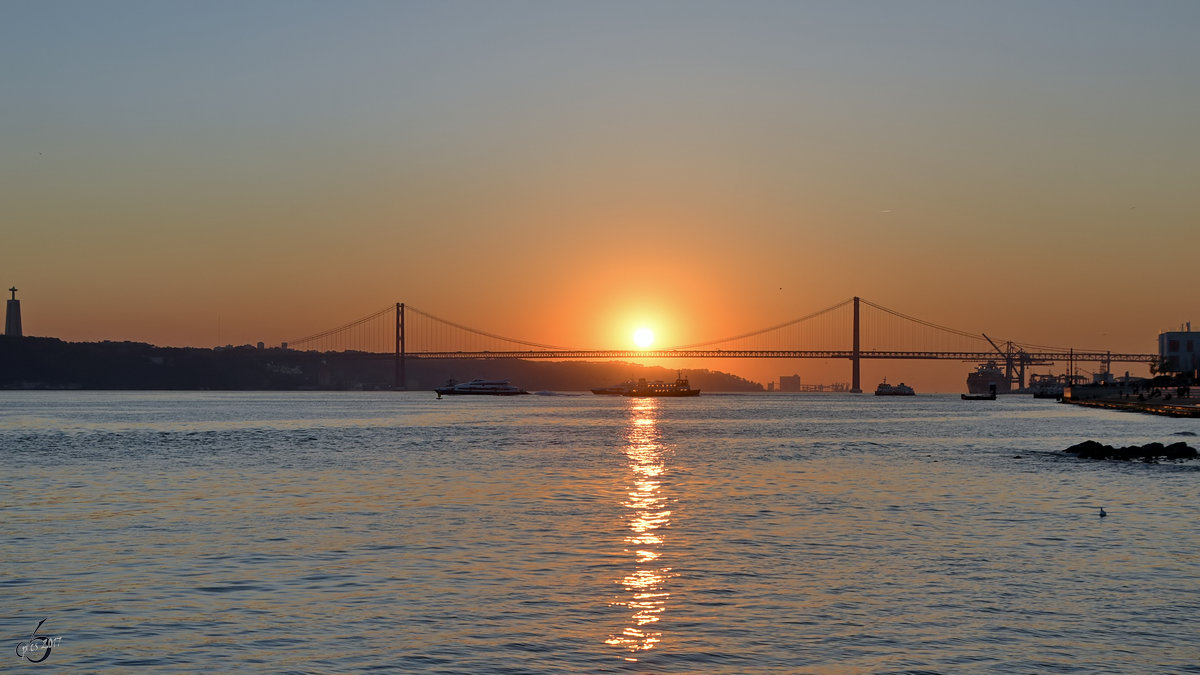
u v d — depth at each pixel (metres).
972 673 22.31
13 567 32.53
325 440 100.31
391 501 49.09
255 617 26.48
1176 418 156.25
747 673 22.34
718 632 25.19
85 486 56.19
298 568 32.34
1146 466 69.19
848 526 41.06
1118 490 54.16
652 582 30.36
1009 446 93.19
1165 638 24.64
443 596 28.67
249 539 37.66
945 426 136.62
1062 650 23.75
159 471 65.56
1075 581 30.36
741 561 33.53
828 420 159.12
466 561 33.50
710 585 29.97
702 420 158.00
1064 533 39.19
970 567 32.44
